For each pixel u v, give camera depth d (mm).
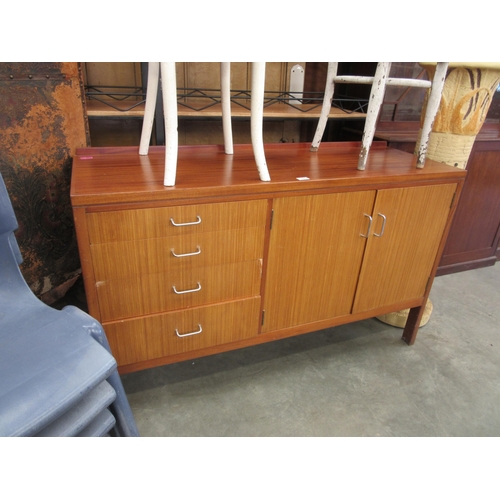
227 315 1217
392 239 1366
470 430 1280
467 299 2047
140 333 1118
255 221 1114
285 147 1567
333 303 1395
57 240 1450
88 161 1238
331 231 1241
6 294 916
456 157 1616
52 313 883
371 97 1198
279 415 1297
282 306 1301
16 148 1232
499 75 1478
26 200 1304
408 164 1406
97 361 750
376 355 1615
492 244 2371
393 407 1358
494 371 1558
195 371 1476
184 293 1121
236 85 1945
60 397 679
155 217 993
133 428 957
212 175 1138
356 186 1199
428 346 1685
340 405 1353
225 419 1271
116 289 1036
